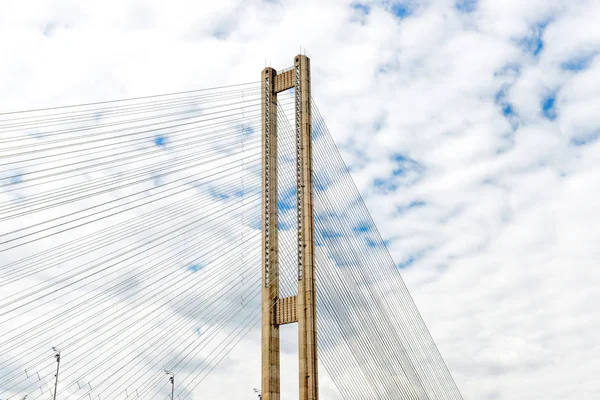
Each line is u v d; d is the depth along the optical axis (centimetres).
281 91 6288
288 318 5438
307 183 5716
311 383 5075
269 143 6103
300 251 5559
